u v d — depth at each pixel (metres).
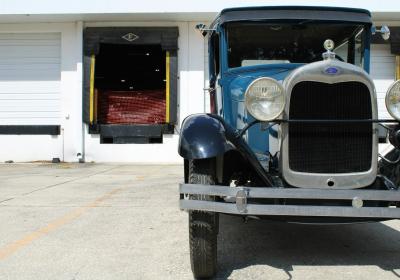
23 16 13.62
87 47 13.93
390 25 13.94
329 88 3.71
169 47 13.77
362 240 4.92
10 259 4.25
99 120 14.27
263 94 3.63
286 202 3.69
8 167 12.65
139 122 14.24
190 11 13.18
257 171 3.81
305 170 3.75
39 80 14.41
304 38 5.13
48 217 5.94
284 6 5.05
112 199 7.22
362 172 3.76
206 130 3.72
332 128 3.74
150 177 10.21
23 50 14.45
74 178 9.98
